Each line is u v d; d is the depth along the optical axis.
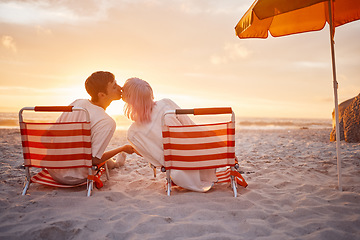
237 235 2.05
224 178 3.22
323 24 4.17
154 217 2.30
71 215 2.37
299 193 2.99
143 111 3.01
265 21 4.13
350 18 3.93
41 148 2.97
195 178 2.97
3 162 4.59
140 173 4.02
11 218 2.32
